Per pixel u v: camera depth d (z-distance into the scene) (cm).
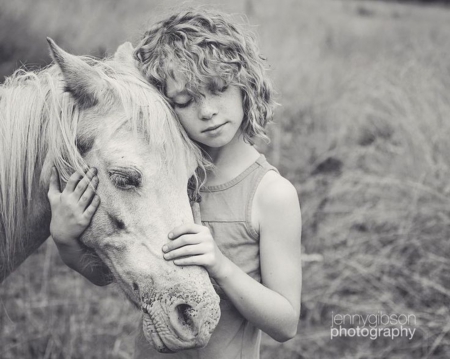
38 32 477
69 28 496
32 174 154
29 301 263
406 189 301
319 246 303
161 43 143
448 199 280
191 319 129
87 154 140
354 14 789
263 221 147
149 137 136
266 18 616
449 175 295
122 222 137
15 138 153
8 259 160
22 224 158
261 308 139
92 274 157
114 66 150
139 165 134
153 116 136
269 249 147
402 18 760
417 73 375
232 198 148
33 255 299
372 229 304
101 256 145
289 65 470
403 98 352
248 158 151
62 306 270
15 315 262
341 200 325
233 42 142
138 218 136
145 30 158
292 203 148
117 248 139
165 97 143
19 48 447
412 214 287
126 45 162
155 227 136
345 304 277
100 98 142
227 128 141
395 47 512
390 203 304
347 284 286
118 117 139
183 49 138
